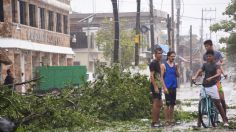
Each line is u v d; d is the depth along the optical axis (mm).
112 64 17672
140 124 15508
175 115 16953
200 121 14203
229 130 13375
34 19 38938
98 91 16672
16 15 34844
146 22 77812
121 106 16703
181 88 53219
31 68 36844
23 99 14195
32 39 37562
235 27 42812
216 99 14141
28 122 13844
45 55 41188
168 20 54438
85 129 14414
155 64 14875
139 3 42594
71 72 36156
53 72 33344
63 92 15422
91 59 62812
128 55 56250
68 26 48219
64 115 14305
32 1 38250
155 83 14750
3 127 10930
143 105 17328
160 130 13781
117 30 37781
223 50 44875
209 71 14203
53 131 13859
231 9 42750
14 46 33000
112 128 14625
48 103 14094
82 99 16172
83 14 75812
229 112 19719
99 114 16438
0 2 33406
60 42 45031
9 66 32844
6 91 13562
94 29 62500
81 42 62844
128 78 17703
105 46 59094
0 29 33125
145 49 71500
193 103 26125
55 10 44156
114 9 37719
